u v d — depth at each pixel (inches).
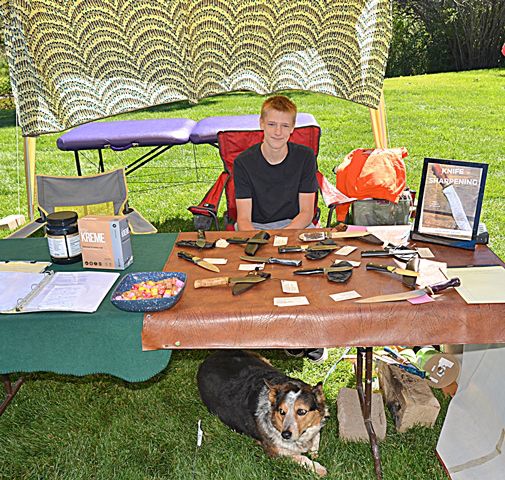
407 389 92.4
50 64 132.7
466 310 65.4
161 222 192.9
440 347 107.1
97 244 78.4
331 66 139.6
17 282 74.8
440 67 519.8
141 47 137.7
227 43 140.6
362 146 293.1
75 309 67.1
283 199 113.9
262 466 85.0
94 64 135.9
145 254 85.3
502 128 316.2
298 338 65.6
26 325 65.8
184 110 428.1
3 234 189.0
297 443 82.7
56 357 67.0
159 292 69.0
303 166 112.7
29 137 147.4
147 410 100.2
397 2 518.3
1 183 255.4
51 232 79.9
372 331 65.5
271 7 135.8
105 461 88.2
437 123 335.6
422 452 86.7
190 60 141.4
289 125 105.6
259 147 112.7
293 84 143.6
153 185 237.8
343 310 65.6
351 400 94.0
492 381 84.5
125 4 133.2
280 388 80.7
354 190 152.7
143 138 175.2
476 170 81.4
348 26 133.4
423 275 73.4
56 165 290.7
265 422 83.1
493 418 82.9
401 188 152.9
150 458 88.9
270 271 77.1
